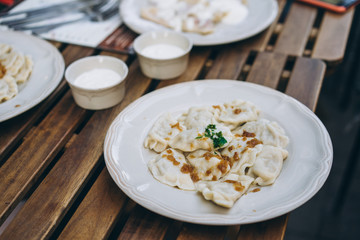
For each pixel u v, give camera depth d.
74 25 0.64
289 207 0.35
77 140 0.45
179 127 0.45
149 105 0.47
